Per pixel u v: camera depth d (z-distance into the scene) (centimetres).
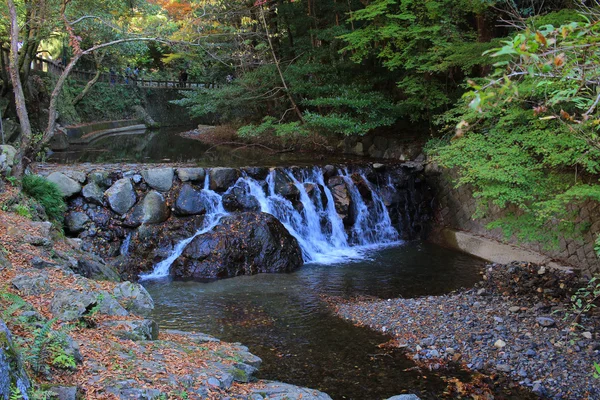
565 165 862
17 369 298
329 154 1766
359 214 1306
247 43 1778
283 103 1977
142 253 1048
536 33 204
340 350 671
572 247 989
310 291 913
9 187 888
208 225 1105
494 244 1132
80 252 864
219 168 1184
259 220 1085
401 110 1567
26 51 1532
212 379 430
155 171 1138
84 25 1491
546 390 571
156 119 3472
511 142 868
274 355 653
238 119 2305
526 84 695
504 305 806
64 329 427
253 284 950
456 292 904
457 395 562
